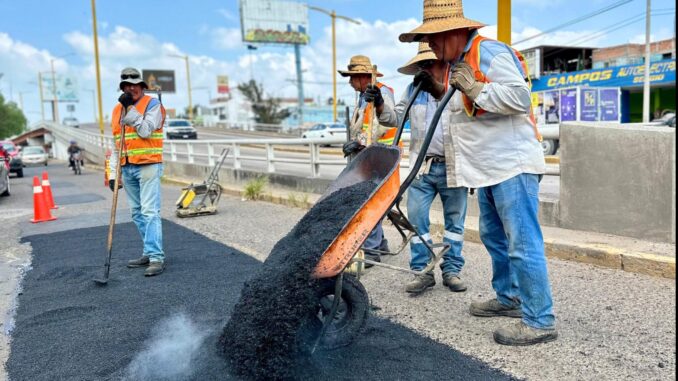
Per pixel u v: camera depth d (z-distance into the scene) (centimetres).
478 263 491
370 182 319
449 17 297
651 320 338
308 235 290
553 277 434
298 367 280
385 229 676
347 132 494
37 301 430
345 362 296
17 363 315
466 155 315
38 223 848
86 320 381
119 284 468
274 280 271
